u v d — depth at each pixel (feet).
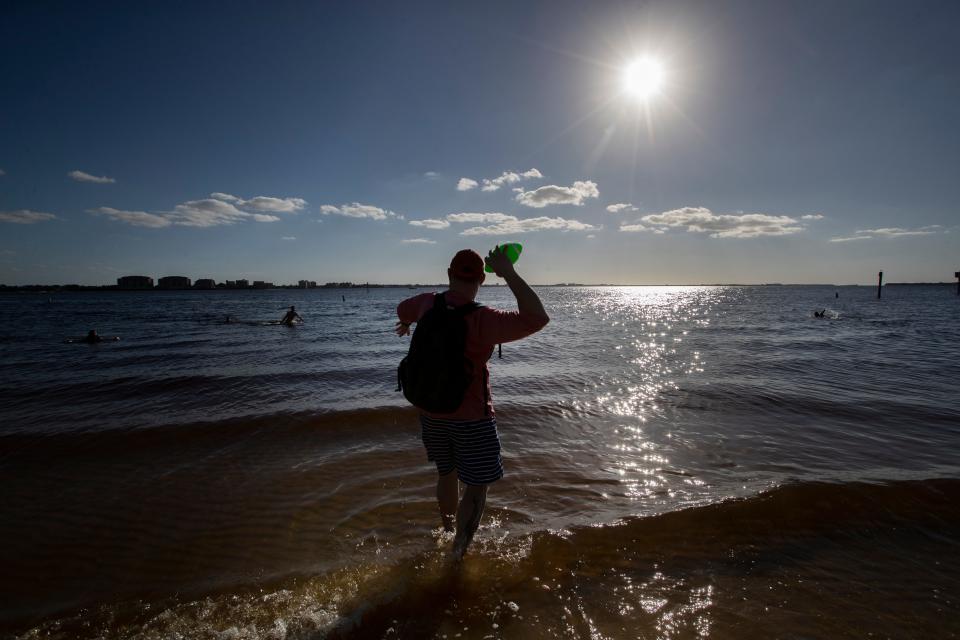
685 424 19.15
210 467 14.73
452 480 10.12
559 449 16.28
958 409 20.99
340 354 43.73
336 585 8.63
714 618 7.69
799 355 40.19
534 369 33.40
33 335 64.85
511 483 13.38
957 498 11.62
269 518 11.41
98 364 37.06
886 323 83.15
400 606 7.98
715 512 11.05
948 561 9.37
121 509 11.96
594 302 217.36
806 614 7.80
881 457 15.16
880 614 7.80
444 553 9.64
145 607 8.12
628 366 34.55
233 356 42.27
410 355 8.74
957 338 54.95
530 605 8.00
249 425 18.80
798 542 10.03
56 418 20.20
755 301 219.00
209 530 10.87
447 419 8.96
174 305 189.47
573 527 10.49
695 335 61.72
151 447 16.57
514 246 8.48
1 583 8.90
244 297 336.49
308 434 17.87
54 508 12.02
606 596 8.27
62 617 7.89
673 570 9.07
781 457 15.23
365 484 13.38
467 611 7.84
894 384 26.78
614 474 14.01
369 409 20.54
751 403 22.35
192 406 22.45
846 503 11.41
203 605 8.11
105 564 9.53
